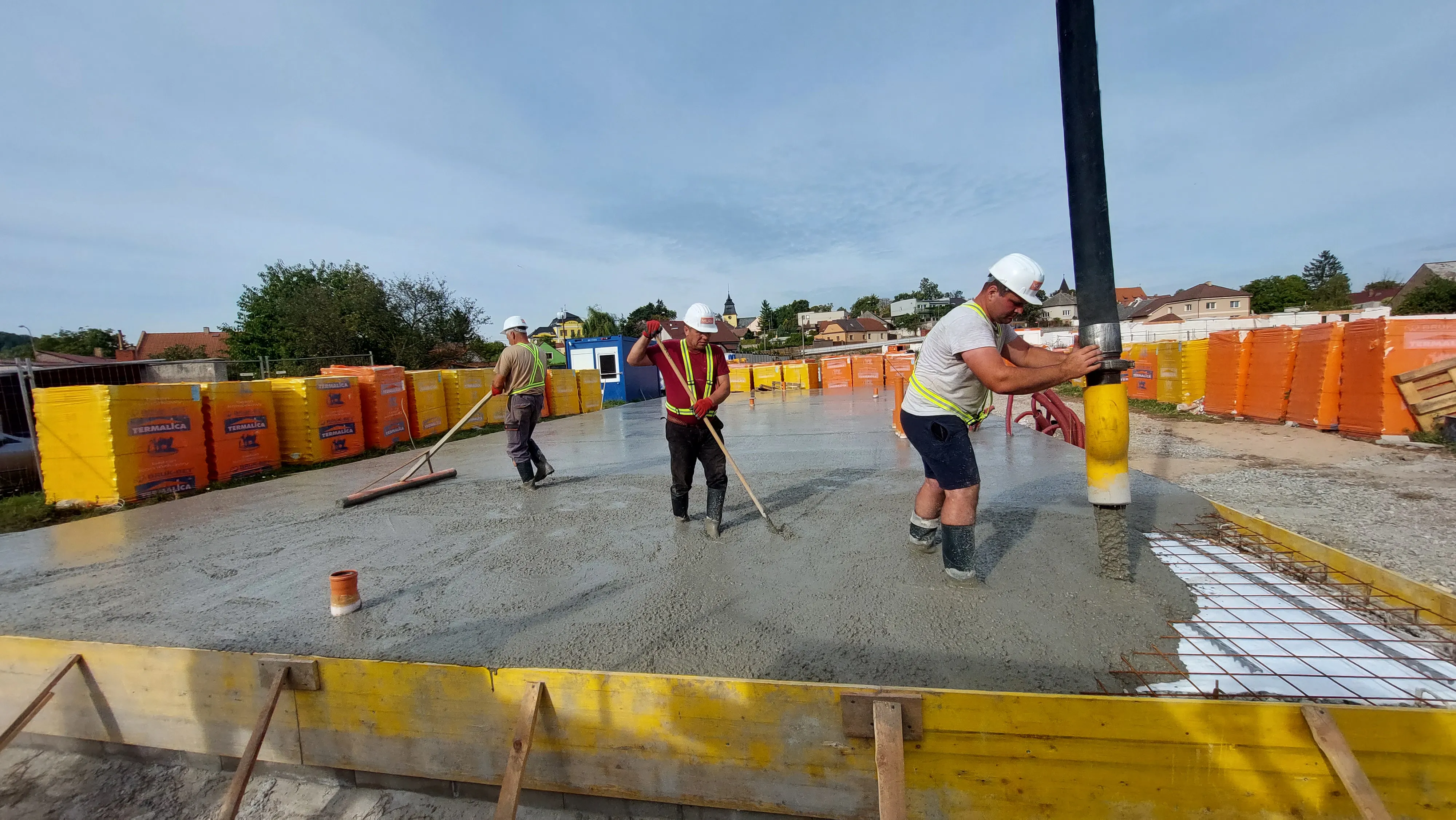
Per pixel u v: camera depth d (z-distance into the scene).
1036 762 1.77
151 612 2.85
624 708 2.01
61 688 2.48
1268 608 2.49
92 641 2.53
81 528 4.62
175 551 3.89
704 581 3.01
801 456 6.60
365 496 5.08
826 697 1.87
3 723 2.54
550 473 5.58
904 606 2.61
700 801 2.01
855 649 2.27
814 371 21.55
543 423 12.91
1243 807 1.70
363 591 3.06
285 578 3.29
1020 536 3.47
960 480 2.76
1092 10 2.44
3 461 6.41
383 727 2.19
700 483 5.40
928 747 1.83
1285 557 3.02
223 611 2.83
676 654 2.28
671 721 1.99
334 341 25.16
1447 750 1.61
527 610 2.74
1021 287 2.61
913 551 3.29
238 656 2.30
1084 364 2.52
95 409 5.39
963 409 2.78
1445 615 2.31
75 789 2.34
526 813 2.12
